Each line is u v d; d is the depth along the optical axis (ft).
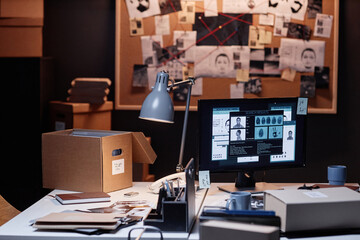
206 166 8.55
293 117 8.93
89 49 12.85
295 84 12.44
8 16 12.46
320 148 12.67
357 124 12.55
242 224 5.58
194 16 12.39
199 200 8.31
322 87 12.44
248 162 8.78
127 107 12.67
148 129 12.84
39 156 11.96
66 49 12.89
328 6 12.30
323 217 6.62
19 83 11.85
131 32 12.54
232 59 12.42
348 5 12.38
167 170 12.85
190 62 12.48
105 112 12.21
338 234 6.60
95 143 8.80
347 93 12.53
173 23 12.45
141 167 11.90
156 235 6.66
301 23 12.34
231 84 12.47
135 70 12.60
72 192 9.00
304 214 6.55
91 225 6.79
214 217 6.04
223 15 12.36
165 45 12.50
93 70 12.88
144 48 12.55
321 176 12.70
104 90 11.75
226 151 8.63
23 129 11.94
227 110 8.55
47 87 12.24
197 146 8.49
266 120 8.77
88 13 12.78
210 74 12.47
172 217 6.78
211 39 12.41
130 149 9.43
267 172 12.68
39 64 11.80
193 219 7.25
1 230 6.85
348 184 9.24
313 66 12.40
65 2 12.80
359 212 6.73
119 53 12.60
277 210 6.77
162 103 8.52
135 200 8.43
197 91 12.52
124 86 12.68
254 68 12.43
